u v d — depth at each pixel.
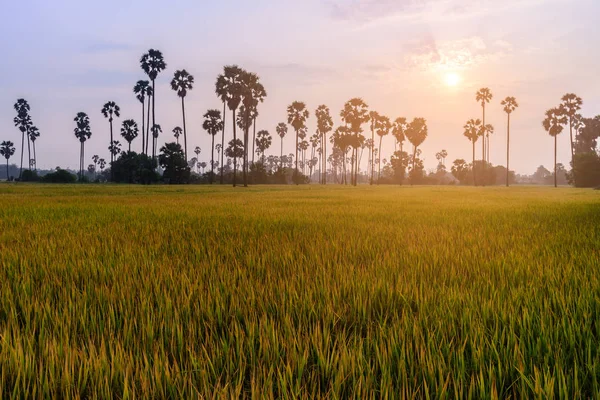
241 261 4.34
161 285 3.31
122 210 11.34
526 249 5.09
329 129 92.81
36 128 96.38
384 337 2.19
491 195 28.58
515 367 1.79
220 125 68.81
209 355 2.04
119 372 1.76
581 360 1.90
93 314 2.58
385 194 29.39
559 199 21.55
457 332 2.29
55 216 9.45
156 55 70.56
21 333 2.29
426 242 5.76
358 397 1.53
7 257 4.37
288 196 23.52
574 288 3.15
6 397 1.62
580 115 98.44
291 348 1.99
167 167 67.12
